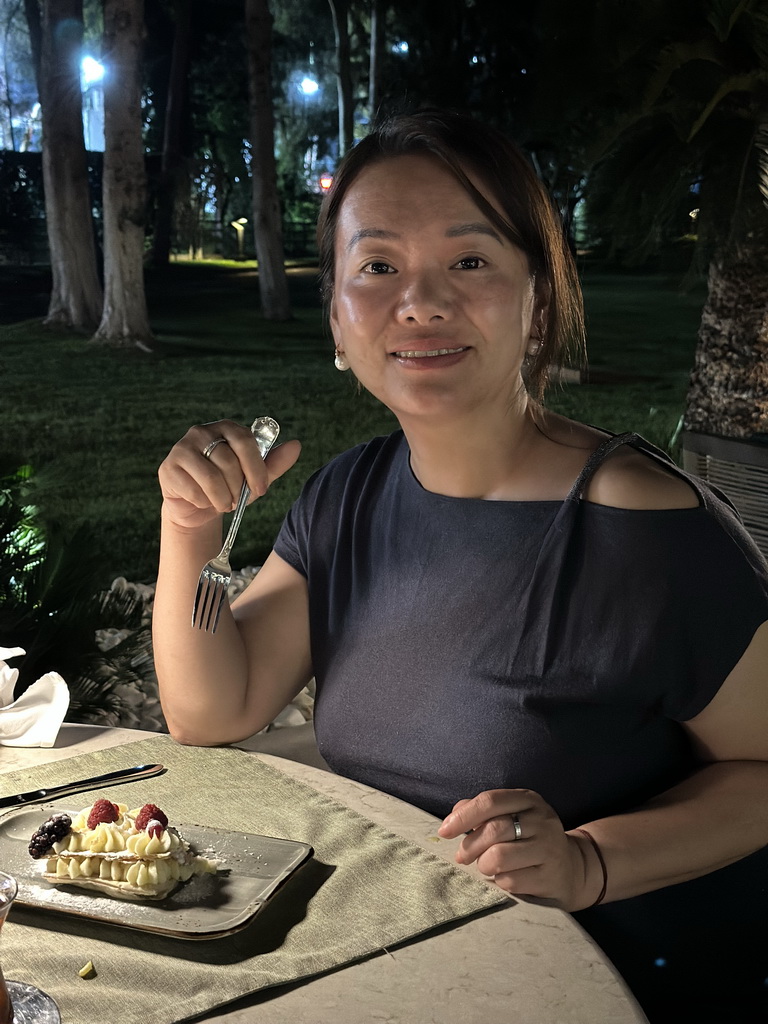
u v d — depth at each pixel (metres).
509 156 1.44
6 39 22.30
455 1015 1.01
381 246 1.41
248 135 24.36
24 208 19.75
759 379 5.07
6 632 2.96
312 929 1.15
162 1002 1.02
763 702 1.44
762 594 1.43
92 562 3.21
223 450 1.46
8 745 1.71
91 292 15.86
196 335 16.42
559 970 1.08
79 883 1.21
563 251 1.52
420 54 11.75
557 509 1.48
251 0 16.94
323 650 1.65
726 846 1.38
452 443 1.50
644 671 1.43
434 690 1.50
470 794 1.47
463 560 1.51
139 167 14.57
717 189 4.86
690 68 4.56
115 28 14.19
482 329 1.40
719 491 1.59
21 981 1.06
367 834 1.37
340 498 1.70
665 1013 1.46
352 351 1.47
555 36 4.81
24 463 3.68
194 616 1.52
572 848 1.29
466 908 1.19
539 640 1.45
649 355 14.48
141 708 3.68
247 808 1.45
